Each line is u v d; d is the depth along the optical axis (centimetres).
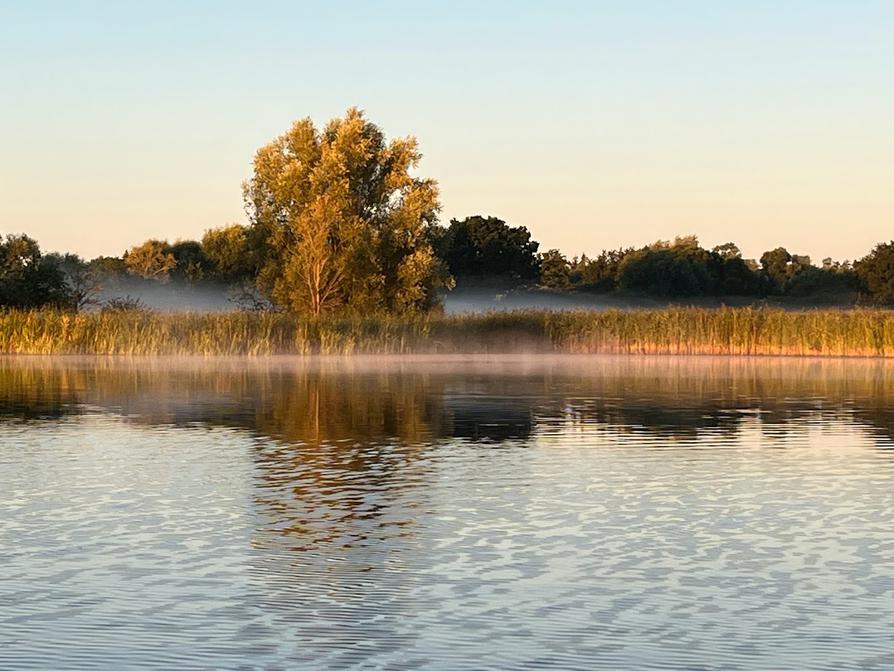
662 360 8331
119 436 3525
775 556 1895
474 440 3441
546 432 3666
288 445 3309
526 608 1598
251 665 1374
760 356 8769
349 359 8269
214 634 1488
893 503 2373
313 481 2648
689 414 4256
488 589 1694
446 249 10775
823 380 6128
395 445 3319
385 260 10294
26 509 2306
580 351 9069
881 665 1365
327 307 10006
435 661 1388
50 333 8531
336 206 9894
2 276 10500
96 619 1550
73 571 1798
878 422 3969
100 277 12062
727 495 2467
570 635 1479
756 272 19450
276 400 4778
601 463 2953
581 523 2169
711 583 1725
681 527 2128
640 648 1429
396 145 10419
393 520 2198
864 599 1634
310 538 2038
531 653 1413
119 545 1980
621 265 19125
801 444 3359
